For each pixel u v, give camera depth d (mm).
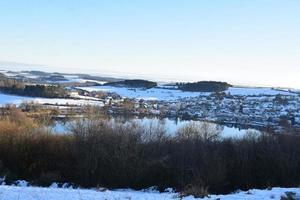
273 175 30984
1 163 30703
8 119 38250
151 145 32688
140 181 29328
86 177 29609
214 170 28719
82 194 12047
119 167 29672
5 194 11250
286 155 31781
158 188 27750
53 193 11859
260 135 37125
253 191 14648
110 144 31297
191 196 13055
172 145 33469
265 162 31594
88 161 30125
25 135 33094
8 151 32031
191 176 28656
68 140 32656
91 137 31891
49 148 32188
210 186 28141
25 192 11711
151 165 29766
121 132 32625
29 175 30812
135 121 40750
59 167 31094
